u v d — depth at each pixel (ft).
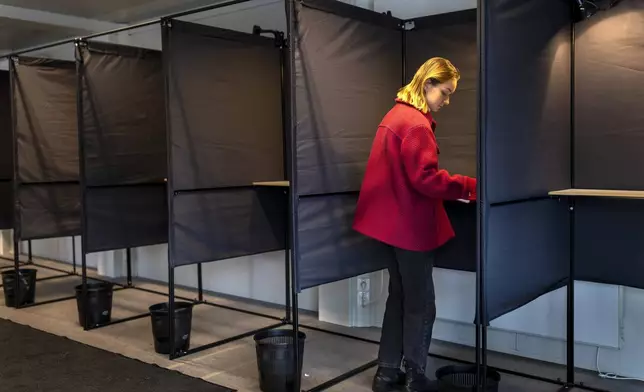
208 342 13.88
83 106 14.64
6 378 11.50
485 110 7.70
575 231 10.59
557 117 9.90
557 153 9.93
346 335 13.91
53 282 21.11
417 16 12.99
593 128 10.23
